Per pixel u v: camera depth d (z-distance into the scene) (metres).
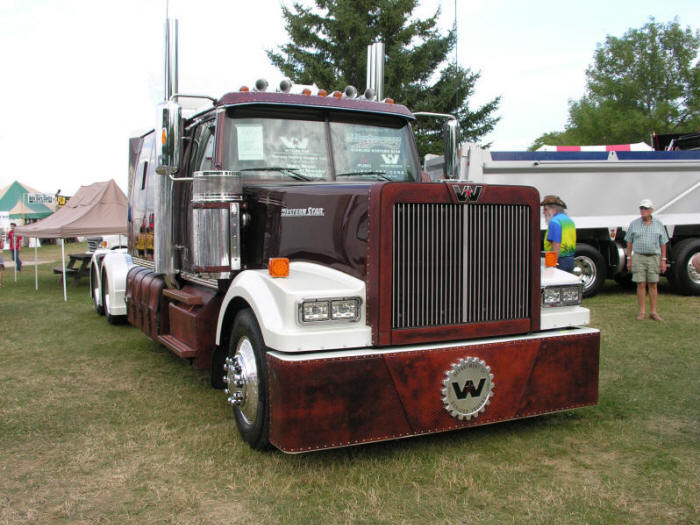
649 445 4.01
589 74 39.81
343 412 3.44
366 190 3.65
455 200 3.70
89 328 8.73
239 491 3.38
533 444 4.04
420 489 3.38
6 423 4.55
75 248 35.56
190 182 5.20
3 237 32.88
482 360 3.77
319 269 3.83
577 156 10.68
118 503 3.25
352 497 3.29
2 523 3.04
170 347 5.11
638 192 11.06
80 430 4.39
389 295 3.56
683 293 11.08
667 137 13.20
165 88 5.10
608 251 11.18
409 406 3.59
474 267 3.81
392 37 24.69
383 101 5.30
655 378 5.56
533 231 4.00
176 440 4.15
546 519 3.04
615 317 8.68
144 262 7.15
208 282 4.82
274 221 4.25
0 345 7.55
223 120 4.65
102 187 13.72
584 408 4.77
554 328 4.15
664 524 2.98
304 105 4.82
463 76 24.42
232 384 4.07
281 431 3.38
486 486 3.41
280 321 3.50
